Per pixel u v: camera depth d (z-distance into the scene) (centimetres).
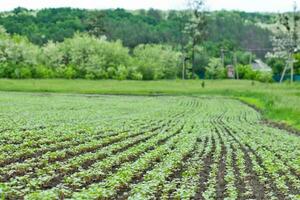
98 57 15762
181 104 8162
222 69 17750
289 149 3291
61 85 12100
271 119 5956
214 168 2361
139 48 18438
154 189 1775
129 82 13975
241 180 2158
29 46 15375
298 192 1967
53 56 15775
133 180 1991
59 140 2934
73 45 15862
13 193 1511
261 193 1903
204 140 3600
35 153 2423
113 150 2702
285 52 14875
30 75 14288
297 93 9006
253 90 10812
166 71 17388
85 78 15525
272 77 17250
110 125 4112
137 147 2848
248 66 18112
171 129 4244
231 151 3050
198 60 18700
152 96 10250
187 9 15925
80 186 1780
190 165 2453
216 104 8412
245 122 5528
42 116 4559
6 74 14012
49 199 1419
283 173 2402
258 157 2900
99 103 7444
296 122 5225
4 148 2420
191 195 1742
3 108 5375
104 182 1819
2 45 14575
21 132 3109
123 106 7038
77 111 5581
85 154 2420
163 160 2464
